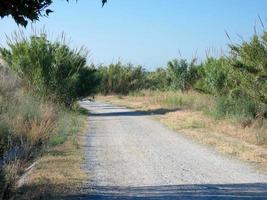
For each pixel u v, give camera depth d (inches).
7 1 228.4
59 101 1086.4
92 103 1749.5
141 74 2423.7
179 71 1633.9
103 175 439.8
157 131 804.0
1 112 614.9
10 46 1135.0
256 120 764.6
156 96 1537.9
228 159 531.5
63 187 378.3
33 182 387.9
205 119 902.4
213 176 439.5
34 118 615.8
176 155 557.9
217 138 690.8
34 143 538.3
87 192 372.5
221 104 906.7
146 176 438.9
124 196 361.7
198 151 587.8
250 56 781.3
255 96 792.9
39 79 1059.3
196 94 1305.4
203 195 364.8
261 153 561.9
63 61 1117.1
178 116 1022.4
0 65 1027.3
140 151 586.6
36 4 231.0
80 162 497.0
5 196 325.4
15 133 527.5
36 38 1135.6
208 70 1118.4
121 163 503.2
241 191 378.9
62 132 676.1
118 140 686.5
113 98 2055.9
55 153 540.4
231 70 832.3
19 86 888.9
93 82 1224.8
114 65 2418.8
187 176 439.8
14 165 359.9
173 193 371.6
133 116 1112.2
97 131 795.4
